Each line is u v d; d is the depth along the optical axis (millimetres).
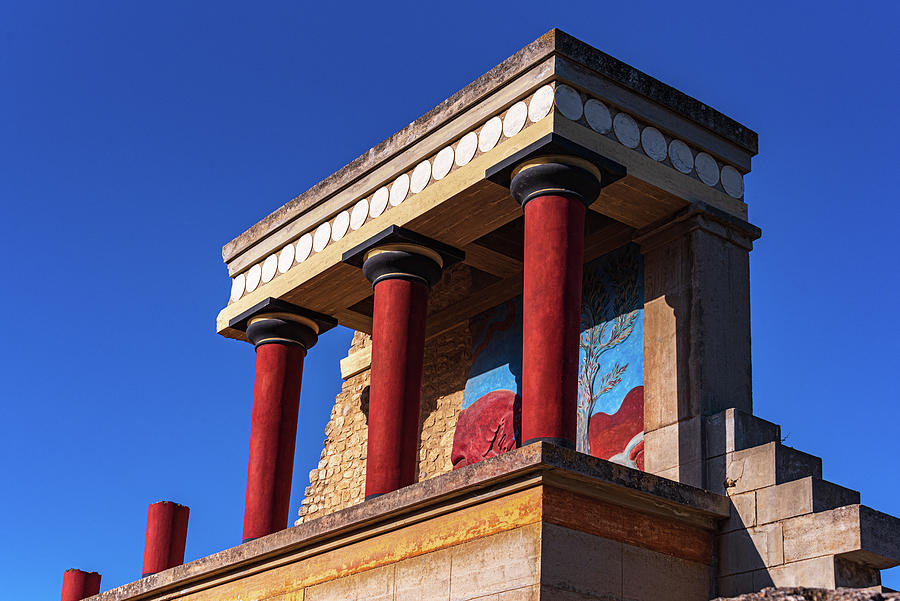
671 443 15695
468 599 13398
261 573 16297
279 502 18625
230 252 20609
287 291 19125
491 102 16188
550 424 14195
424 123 17172
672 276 16484
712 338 15922
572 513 13234
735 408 15375
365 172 18062
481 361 19703
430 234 17344
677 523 14266
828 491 14039
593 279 18000
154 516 19891
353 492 21938
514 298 19453
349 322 20406
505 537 13258
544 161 15258
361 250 17562
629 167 15742
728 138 17031
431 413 20453
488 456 18828
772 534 14070
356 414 22641
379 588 14484
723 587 14320
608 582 13273
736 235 16672
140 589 18062
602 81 15852
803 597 12039
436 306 20750
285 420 19109
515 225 18641
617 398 16969
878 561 13508
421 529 14273
